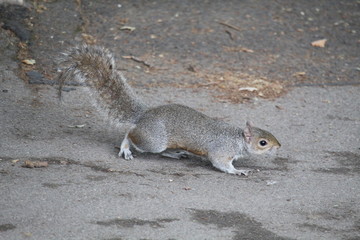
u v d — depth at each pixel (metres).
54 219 8.40
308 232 8.60
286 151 11.82
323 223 8.93
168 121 10.91
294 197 9.80
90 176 9.98
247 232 8.47
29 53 15.39
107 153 11.10
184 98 14.10
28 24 16.62
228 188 10.02
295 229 8.67
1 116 12.27
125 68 15.43
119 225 8.38
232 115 13.39
